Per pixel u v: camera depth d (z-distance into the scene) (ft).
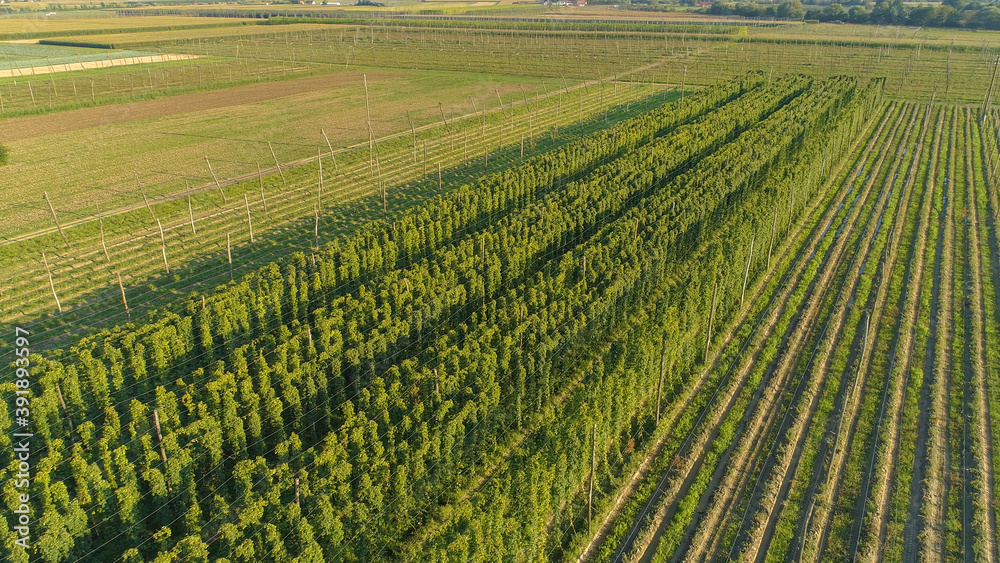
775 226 154.81
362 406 94.38
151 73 416.26
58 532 71.51
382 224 151.12
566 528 86.33
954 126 284.61
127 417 99.81
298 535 72.43
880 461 95.66
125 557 67.77
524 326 107.76
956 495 90.22
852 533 85.15
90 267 150.00
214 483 86.53
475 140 262.47
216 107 326.03
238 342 113.91
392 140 257.34
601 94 353.51
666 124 244.83
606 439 93.04
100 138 263.70
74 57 458.09
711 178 167.12
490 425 96.43
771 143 199.21
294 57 500.74
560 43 565.94
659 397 101.96
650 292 135.74
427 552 70.85
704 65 456.86
